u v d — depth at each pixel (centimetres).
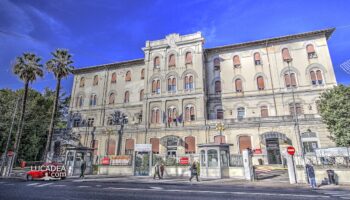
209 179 2147
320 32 3544
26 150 3828
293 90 3472
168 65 3903
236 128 3253
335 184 1762
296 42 3669
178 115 3578
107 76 4603
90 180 2097
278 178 2153
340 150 1920
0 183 1775
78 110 4562
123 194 1208
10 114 3738
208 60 4056
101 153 3756
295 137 2978
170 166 2531
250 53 3856
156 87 3869
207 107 3806
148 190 1386
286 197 1116
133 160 2606
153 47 4066
